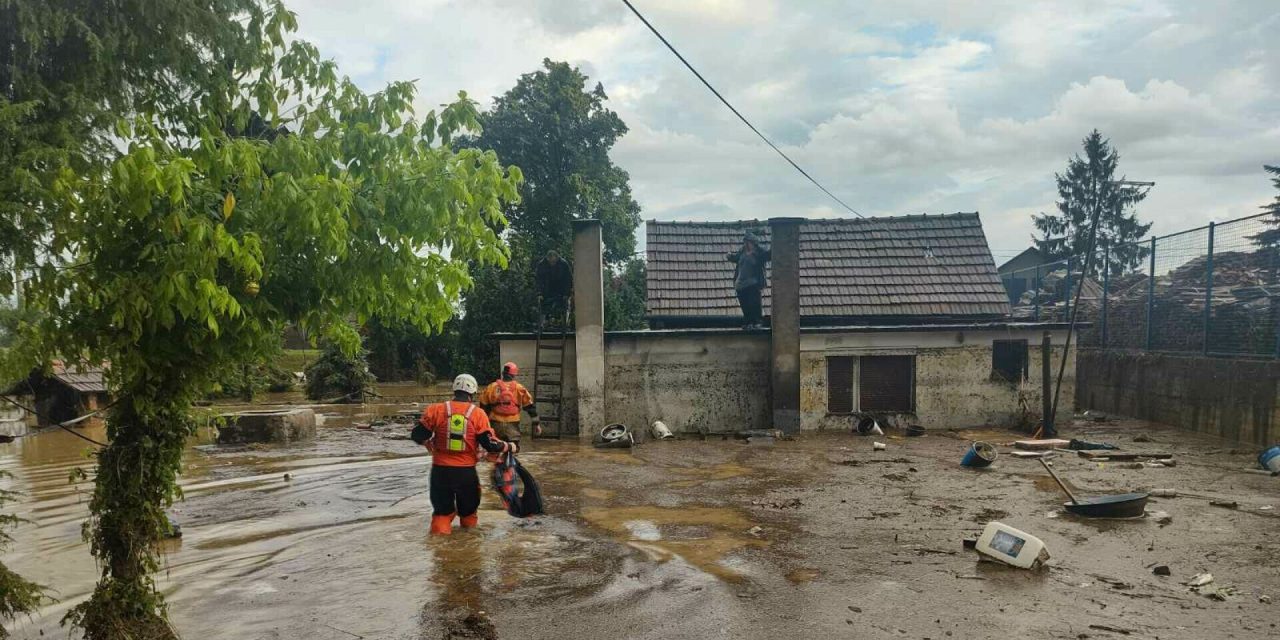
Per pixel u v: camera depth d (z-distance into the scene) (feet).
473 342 99.71
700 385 54.65
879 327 53.52
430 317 20.67
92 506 17.08
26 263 15.85
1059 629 17.17
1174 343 57.88
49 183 15.44
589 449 46.96
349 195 16.78
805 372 53.57
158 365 16.90
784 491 33.09
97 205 14.62
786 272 53.31
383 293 19.88
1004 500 30.99
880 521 27.48
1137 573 21.26
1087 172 180.55
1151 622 17.58
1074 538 24.94
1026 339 54.19
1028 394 54.34
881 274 69.36
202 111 18.70
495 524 27.12
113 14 16.99
